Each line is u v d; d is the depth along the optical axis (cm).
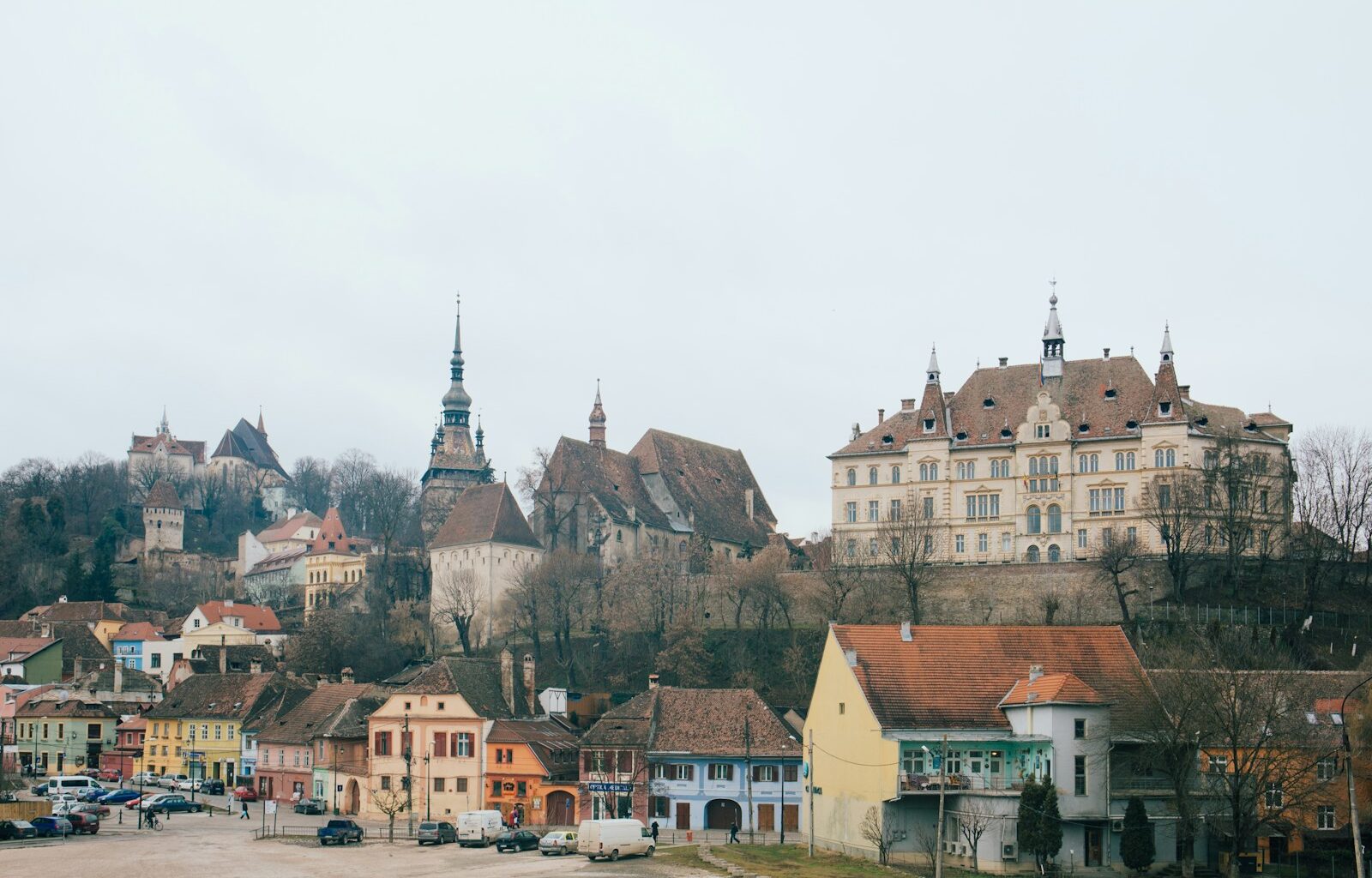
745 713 15575
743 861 11681
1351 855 11875
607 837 12288
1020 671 12694
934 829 11975
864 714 12306
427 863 12256
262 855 12800
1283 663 13600
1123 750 12012
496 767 16462
